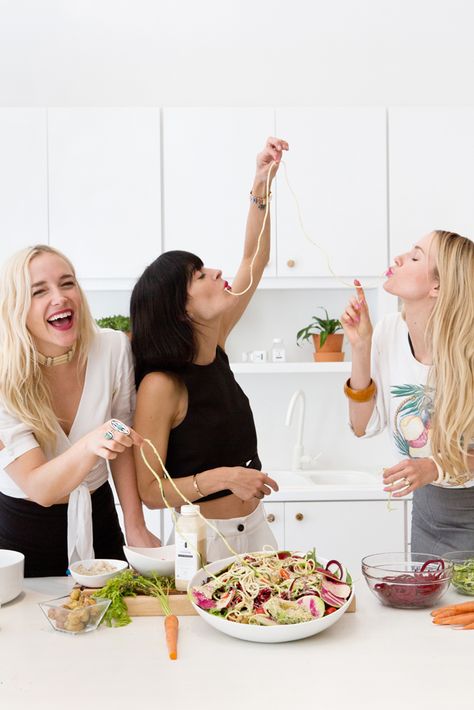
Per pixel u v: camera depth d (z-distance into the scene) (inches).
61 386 73.4
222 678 46.6
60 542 75.1
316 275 128.8
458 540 81.7
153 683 46.0
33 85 136.6
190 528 60.4
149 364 74.3
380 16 139.3
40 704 43.3
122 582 59.6
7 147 126.2
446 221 130.3
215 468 75.2
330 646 51.8
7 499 75.2
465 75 139.9
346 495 120.4
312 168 128.6
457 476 73.5
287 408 144.5
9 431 67.7
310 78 139.1
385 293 129.8
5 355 68.2
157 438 72.5
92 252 127.1
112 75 137.6
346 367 130.3
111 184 127.0
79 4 137.0
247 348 143.7
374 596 63.1
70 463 62.2
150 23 137.6
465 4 139.5
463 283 72.8
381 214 129.3
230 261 128.3
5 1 136.1
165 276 73.7
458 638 53.0
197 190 128.0
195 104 138.3
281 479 137.0
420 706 42.6
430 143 129.8
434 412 74.5
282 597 54.8
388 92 139.6
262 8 138.5
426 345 76.9
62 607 55.7
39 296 68.1
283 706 42.7
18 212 126.4
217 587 56.7
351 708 42.4
